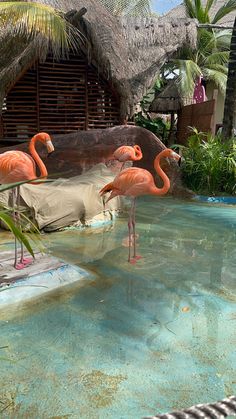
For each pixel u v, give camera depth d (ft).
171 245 16.10
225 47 56.03
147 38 32.76
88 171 24.03
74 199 18.43
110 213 20.36
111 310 10.27
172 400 6.91
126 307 10.48
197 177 26.96
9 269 12.17
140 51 32.22
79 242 16.30
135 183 13.55
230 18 59.88
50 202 17.90
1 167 13.33
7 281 11.25
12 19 17.70
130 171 13.88
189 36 34.09
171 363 8.04
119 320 9.77
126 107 30.89
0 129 29.78
